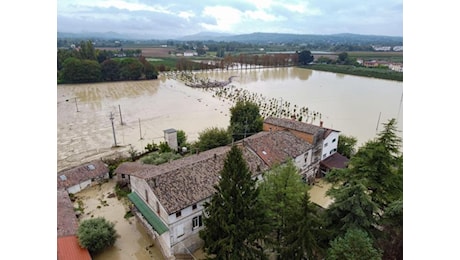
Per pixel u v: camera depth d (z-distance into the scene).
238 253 21.94
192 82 139.00
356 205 21.03
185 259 28.19
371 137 63.38
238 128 54.34
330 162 44.84
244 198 22.22
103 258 28.95
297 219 21.42
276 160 36.59
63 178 40.47
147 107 91.06
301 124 46.34
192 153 49.81
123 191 40.97
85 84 134.50
